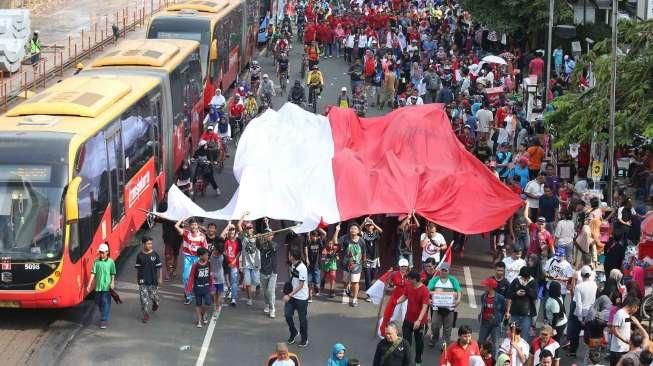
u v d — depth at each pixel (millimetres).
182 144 42344
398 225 32406
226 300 30062
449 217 32312
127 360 25875
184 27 51469
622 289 25562
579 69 39344
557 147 36781
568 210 32250
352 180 32875
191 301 29953
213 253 28625
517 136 43188
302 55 69312
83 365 25500
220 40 54906
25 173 26969
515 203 32844
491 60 53688
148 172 35625
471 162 34125
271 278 28609
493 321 24828
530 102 45344
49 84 58469
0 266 26688
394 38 65500
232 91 61094
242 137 36188
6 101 53000
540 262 27281
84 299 30156
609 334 24438
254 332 27875
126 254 33938
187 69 43750
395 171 33219
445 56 59531
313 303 30094
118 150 31562
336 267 30359
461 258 34031
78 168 27578
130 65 39469
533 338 25984
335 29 71250
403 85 56562
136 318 28750
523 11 59562
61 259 26828
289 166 34156
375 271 30875
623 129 35562
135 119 33781
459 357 22078
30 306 27125
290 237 30203
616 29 33375
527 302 24969
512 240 33281
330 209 32000
